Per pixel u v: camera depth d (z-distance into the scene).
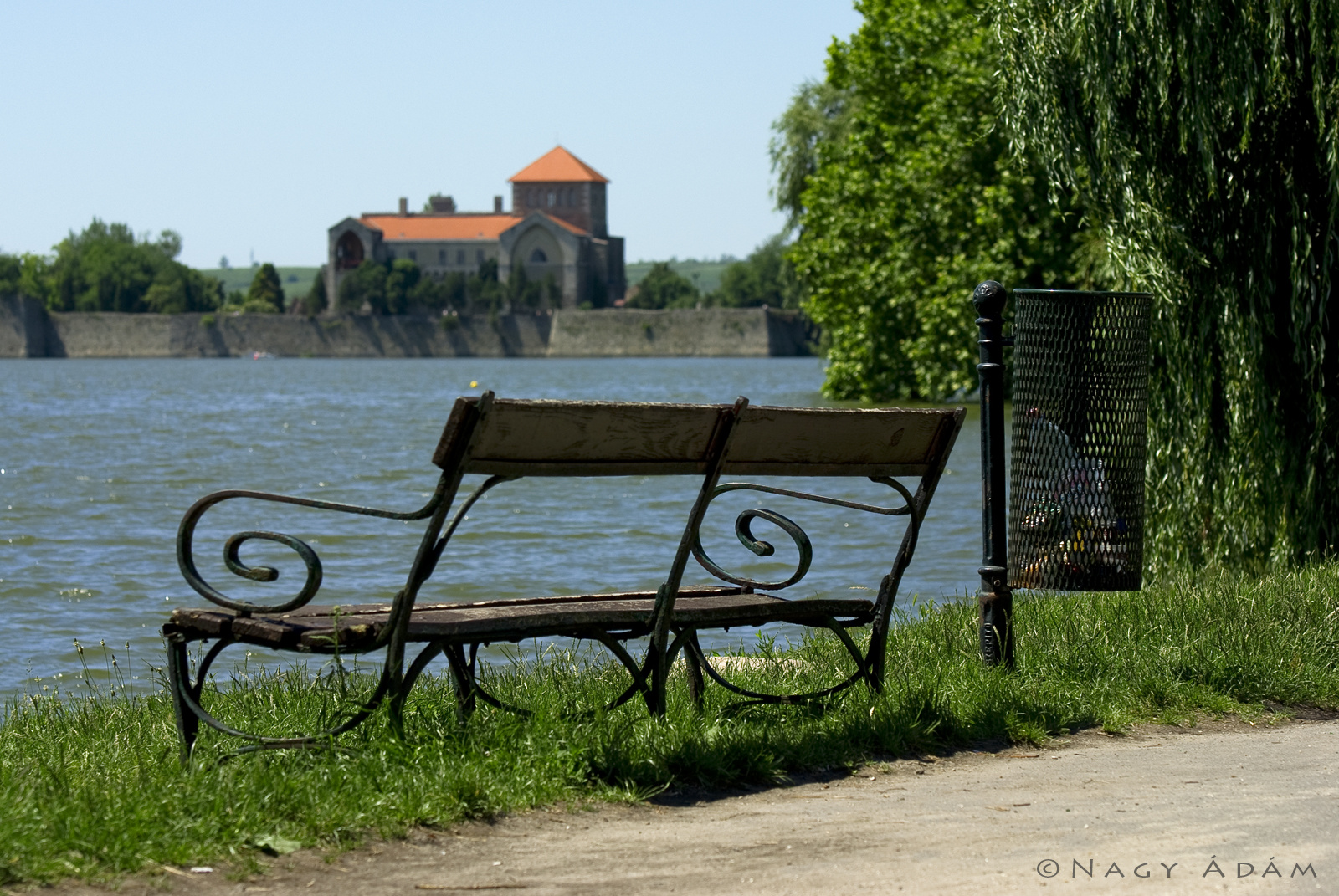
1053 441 14.64
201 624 9.80
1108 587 14.55
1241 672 12.88
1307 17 18.39
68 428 85.94
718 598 11.61
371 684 13.69
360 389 156.75
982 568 13.37
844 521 36.47
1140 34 18.72
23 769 10.22
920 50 78.25
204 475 54.16
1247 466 19.47
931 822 8.81
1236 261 19.38
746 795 9.58
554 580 27.73
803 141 100.12
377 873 7.80
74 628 23.00
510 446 9.16
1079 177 19.48
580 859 8.05
